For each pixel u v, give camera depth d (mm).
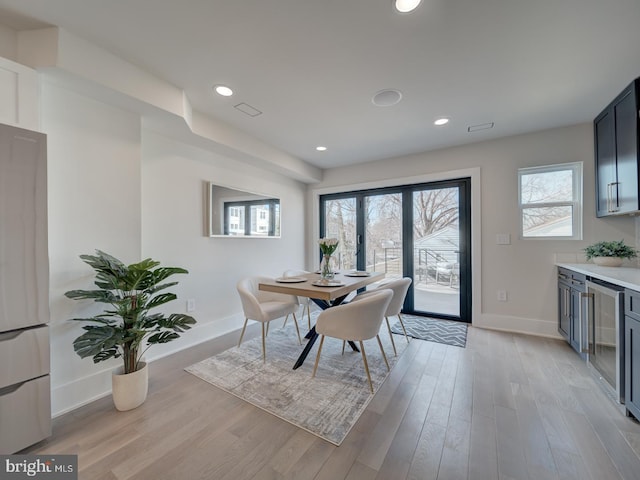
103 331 1610
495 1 1372
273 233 4023
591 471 1257
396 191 4074
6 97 1451
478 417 1646
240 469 1284
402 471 1266
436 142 3379
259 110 2580
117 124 2051
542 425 1568
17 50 1586
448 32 1590
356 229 4430
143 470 1280
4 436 1324
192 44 1709
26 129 1414
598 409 1708
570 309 2576
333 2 1383
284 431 1544
